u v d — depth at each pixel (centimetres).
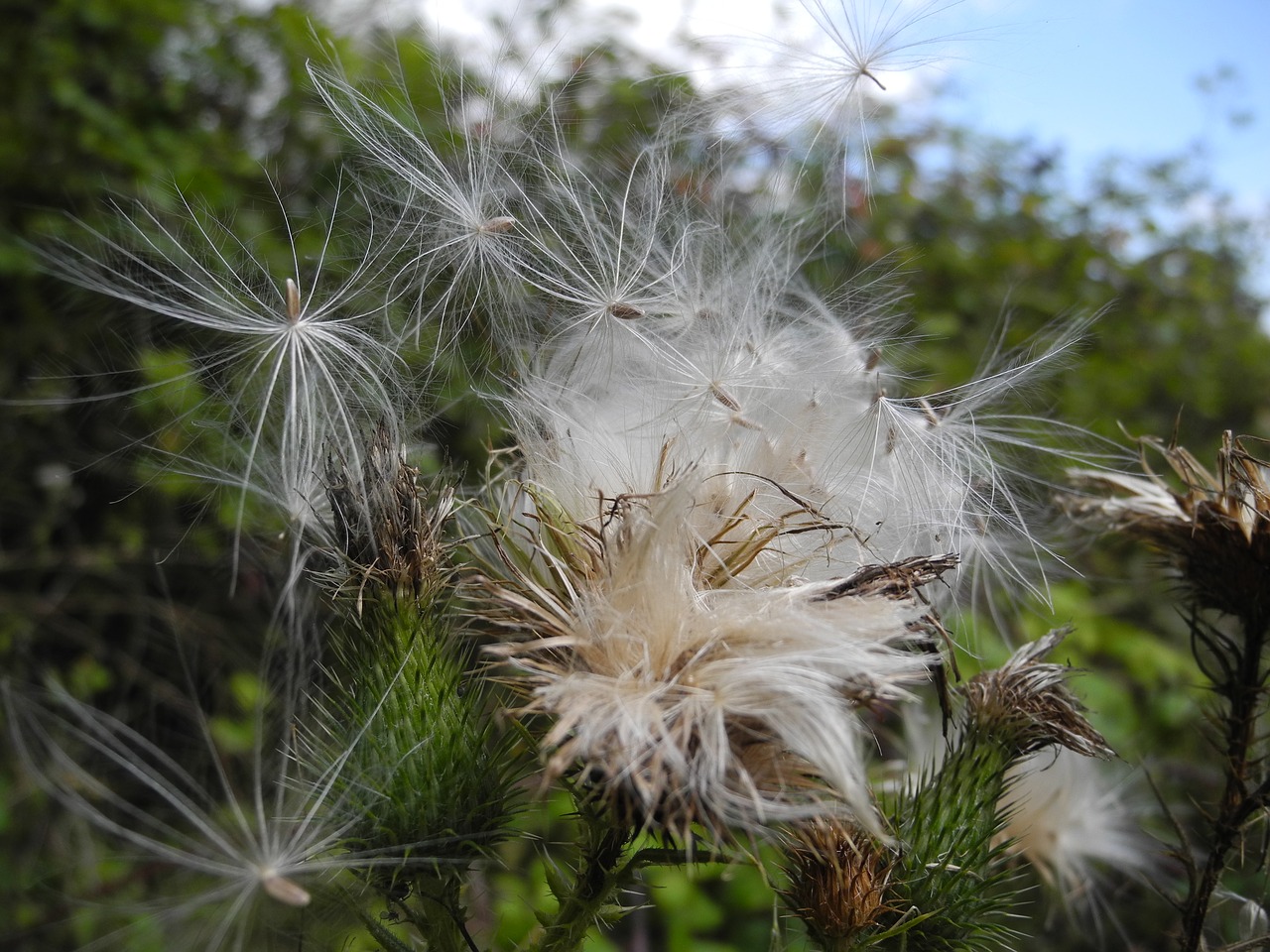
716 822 8
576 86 15
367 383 12
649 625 10
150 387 13
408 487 12
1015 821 15
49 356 27
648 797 8
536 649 10
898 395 13
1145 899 19
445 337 12
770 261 13
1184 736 26
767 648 9
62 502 29
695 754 9
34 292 27
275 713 14
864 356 12
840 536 11
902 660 9
